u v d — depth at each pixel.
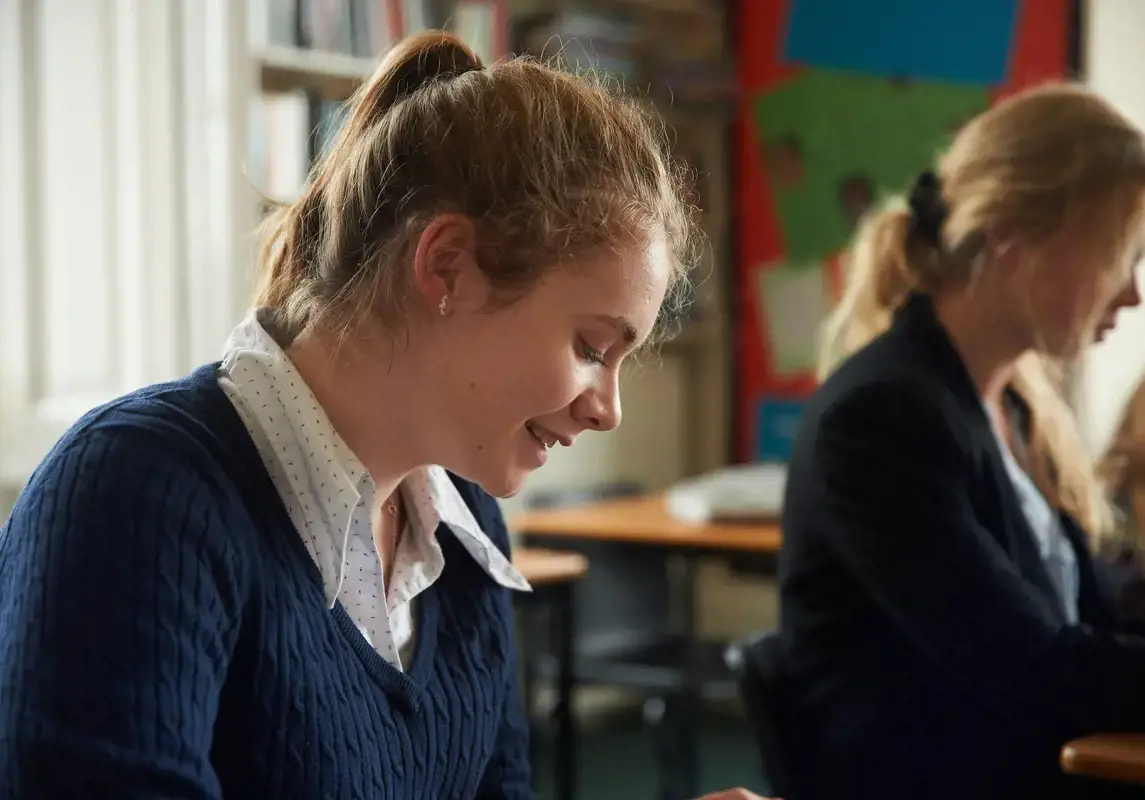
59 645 0.83
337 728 0.97
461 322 0.94
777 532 3.41
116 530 0.87
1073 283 1.59
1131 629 1.75
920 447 1.53
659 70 4.54
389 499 1.11
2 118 2.93
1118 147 1.57
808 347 4.75
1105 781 1.51
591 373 0.97
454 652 1.13
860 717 1.57
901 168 4.56
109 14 3.08
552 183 0.92
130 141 3.13
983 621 1.47
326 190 1.01
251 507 0.95
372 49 3.54
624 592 3.74
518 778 1.23
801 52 4.76
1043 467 1.83
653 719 3.76
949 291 1.66
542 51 1.15
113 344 3.13
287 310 1.03
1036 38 4.25
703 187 4.84
